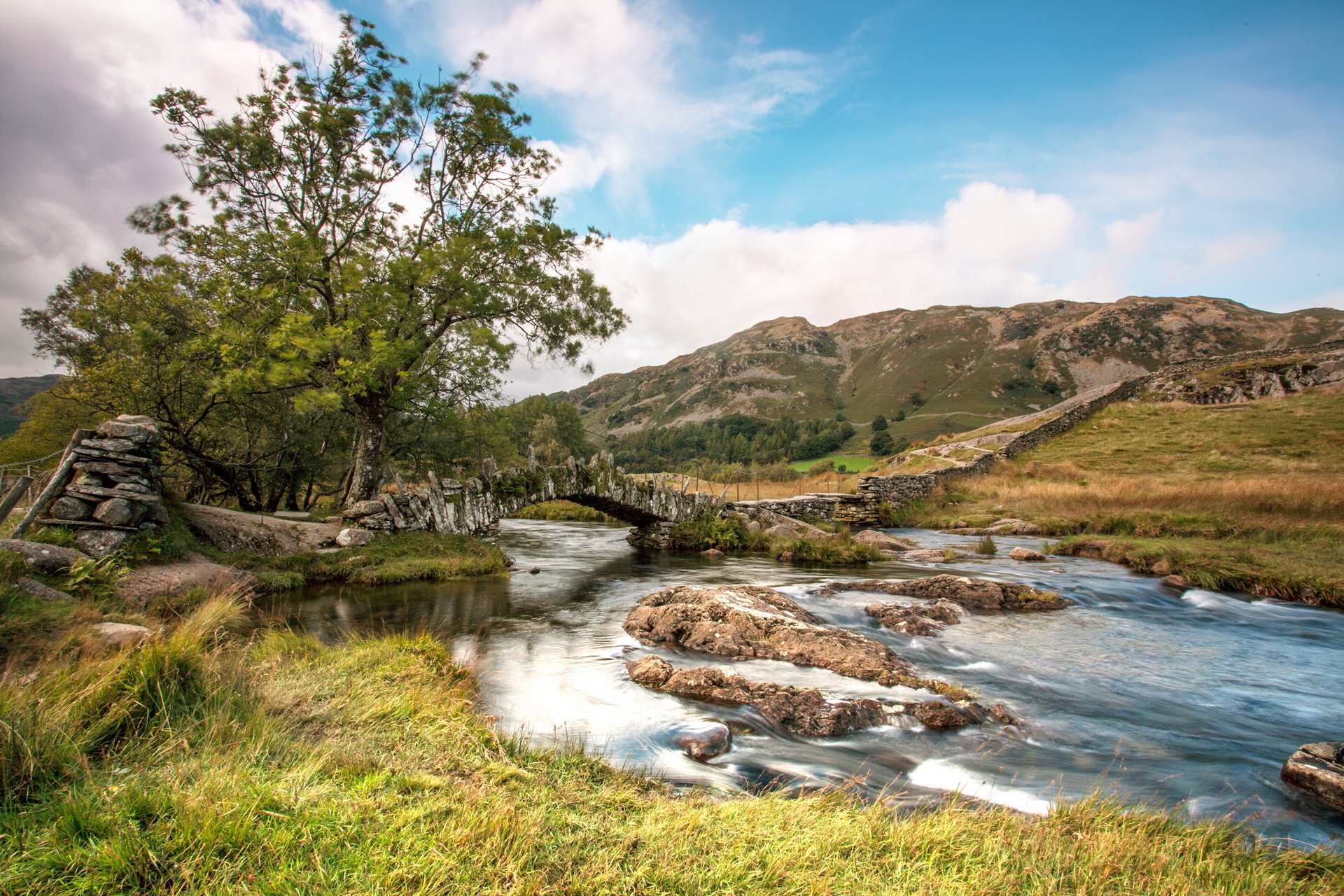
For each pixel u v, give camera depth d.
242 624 9.74
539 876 3.12
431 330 19.42
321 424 24.22
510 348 19.84
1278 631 11.55
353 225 19.09
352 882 2.94
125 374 17.44
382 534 16.88
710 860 3.46
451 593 13.91
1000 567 18.22
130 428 11.55
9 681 4.59
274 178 18.41
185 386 17.89
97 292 20.19
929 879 3.39
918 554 20.05
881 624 11.46
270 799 3.56
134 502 11.20
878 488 30.95
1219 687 8.37
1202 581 15.27
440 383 21.14
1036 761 6.05
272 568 13.97
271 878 2.91
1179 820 4.69
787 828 3.95
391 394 18.44
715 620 10.12
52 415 22.89
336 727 5.10
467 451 27.09
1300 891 3.60
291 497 25.34
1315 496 23.20
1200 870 3.73
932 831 3.94
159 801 3.40
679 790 5.00
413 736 5.10
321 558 15.01
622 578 16.59
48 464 22.16
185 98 16.92
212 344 16.25
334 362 17.33
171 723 4.56
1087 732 6.82
